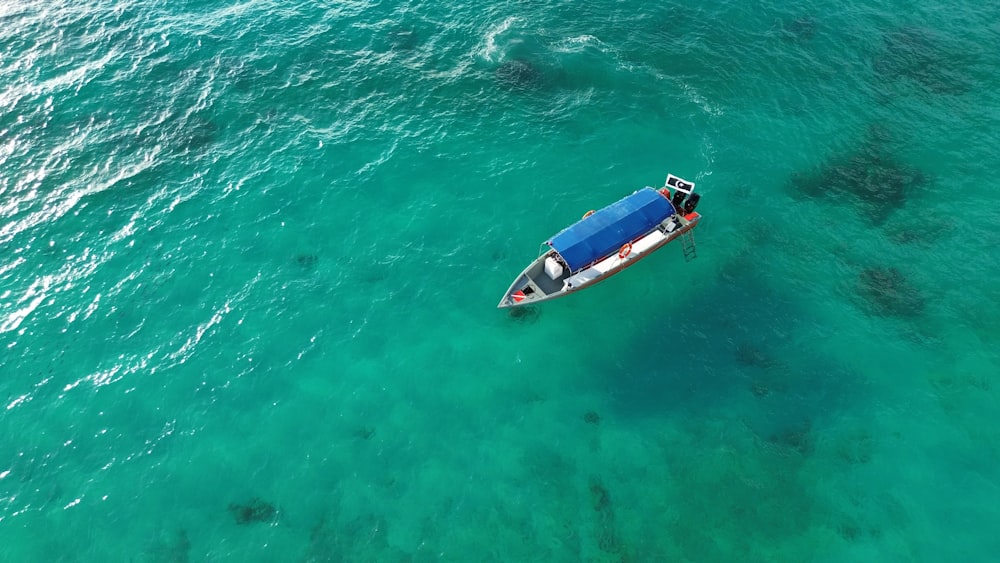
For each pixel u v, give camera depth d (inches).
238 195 1998.0
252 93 2289.6
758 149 2085.4
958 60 2310.5
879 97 2208.4
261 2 2672.2
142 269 1813.5
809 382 1574.8
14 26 2484.0
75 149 2098.9
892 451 1449.3
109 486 1418.6
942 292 1716.3
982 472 1403.8
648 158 2075.5
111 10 2591.0
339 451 1476.4
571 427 1521.9
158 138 2143.2
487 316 1727.4
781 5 2581.2
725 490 1409.9
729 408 1542.8
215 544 1338.6
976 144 2043.6
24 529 1355.8
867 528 1339.8
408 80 2342.5
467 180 2038.6
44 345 1651.1
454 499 1403.8
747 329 1680.6
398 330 1699.1
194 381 1590.8
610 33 2501.2
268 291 1770.4
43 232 1888.5
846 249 1824.6
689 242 1857.8
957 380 1551.4
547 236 1884.8
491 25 2544.3
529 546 1334.9
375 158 2106.3
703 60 2377.0
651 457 1467.8
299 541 1344.7
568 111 2231.8
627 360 1637.6
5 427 1504.7
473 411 1549.0
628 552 1326.3
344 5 2664.9
